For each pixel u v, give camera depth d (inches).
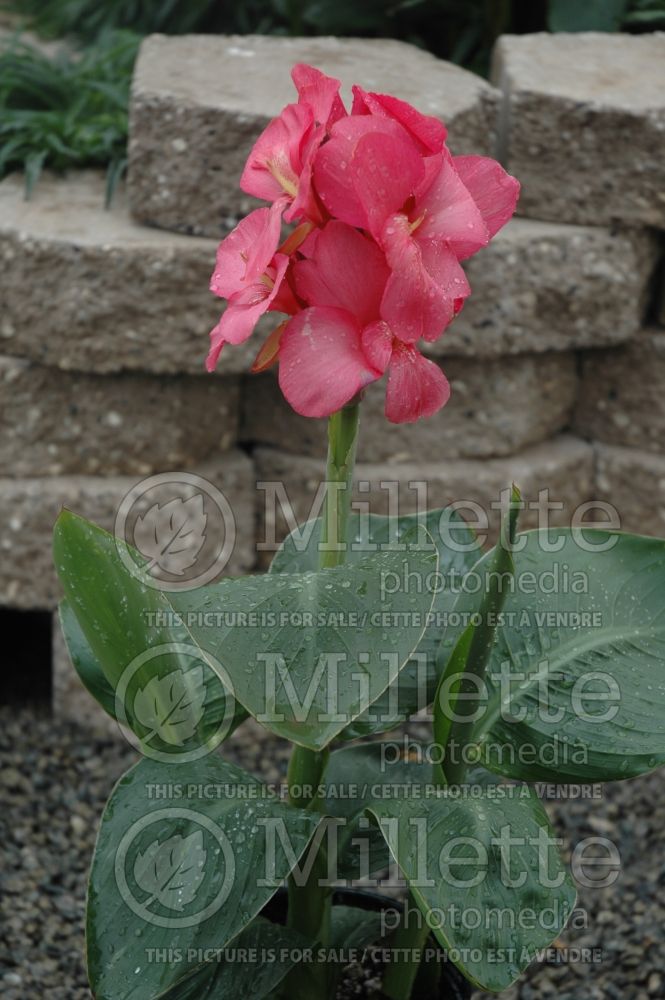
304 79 49.4
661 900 70.0
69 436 79.4
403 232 47.4
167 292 75.1
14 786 76.2
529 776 52.8
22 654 91.3
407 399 48.2
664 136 77.8
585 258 79.5
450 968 58.6
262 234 48.4
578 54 88.0
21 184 85.7
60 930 68.3
